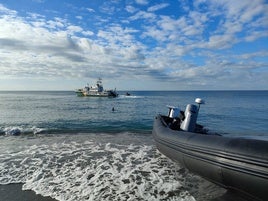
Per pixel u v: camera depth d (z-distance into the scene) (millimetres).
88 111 29000
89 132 12406
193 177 5438
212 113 27547
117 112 27844
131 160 6848
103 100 61094
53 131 12656
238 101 58594
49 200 4473
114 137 10789
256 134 13359
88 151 7969
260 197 3459
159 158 7027
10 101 51781
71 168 6195
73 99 64625
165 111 29688
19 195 4711
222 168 3986
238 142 3928
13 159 7070
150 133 12070
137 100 61969
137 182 5191
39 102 48594
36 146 8797
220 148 4121
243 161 3621
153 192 4680
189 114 6879
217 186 4812
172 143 5758
